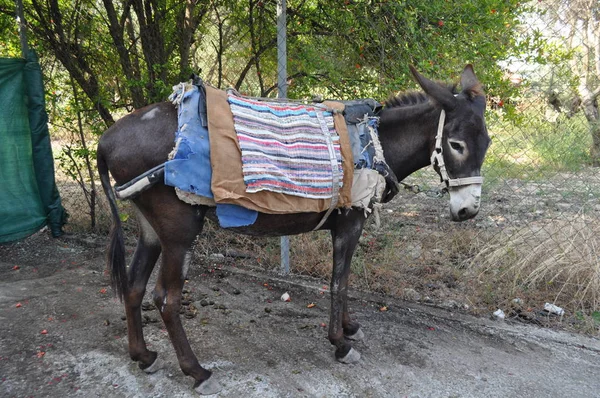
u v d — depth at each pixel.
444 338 3.23
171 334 2.56
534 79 4.00
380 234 4.79
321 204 2.54
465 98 2.70
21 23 4.49
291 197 2.46
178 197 2.38
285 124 2.54
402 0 3.85
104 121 4.89
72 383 2.65
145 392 2.59
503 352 3.08
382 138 2.88
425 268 4.18
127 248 4.66
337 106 2.75
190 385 2.66
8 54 5.43
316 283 4.07
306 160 2.48
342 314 3.09
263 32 4.61
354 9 4.12
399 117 2.86
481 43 3.92
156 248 2.78
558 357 3.03
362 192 2.65
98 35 4.77
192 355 2.60
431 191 5.14
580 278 3.75
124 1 4.56
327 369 2.84
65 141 5.36
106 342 3.08
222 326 3.32
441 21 3.85
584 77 4.01
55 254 4.62
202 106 2.46
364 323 3.41
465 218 2.76
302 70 4.41
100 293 3.79
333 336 2.87
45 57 4.90
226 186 2.33
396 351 3.06
